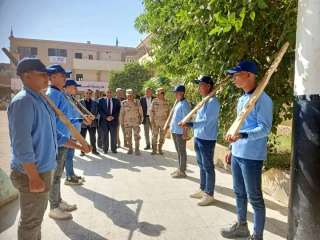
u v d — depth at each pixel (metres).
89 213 4.57
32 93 2.83
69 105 4.54
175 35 6.43
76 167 7.43
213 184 4.90
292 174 3.20
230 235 3.79
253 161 3.33
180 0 5.51
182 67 6.79
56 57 46.41
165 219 4.36
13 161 2.81
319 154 2.94
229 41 4.58
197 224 4.19
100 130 9.93
